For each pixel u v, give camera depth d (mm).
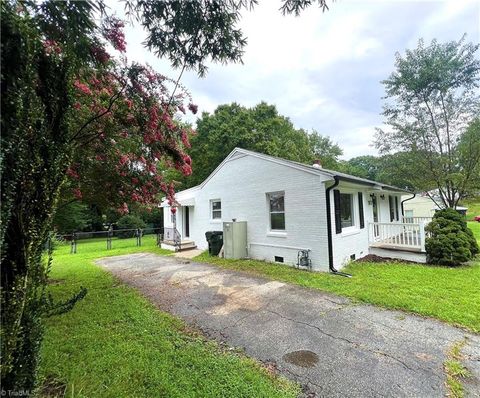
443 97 11312
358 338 3309
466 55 10719
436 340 3221
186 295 5180
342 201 8195
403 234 8844
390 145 12289
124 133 4438
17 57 1557
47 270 1837
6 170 1464
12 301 1546
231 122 19062
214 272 7145
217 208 11070
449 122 11273
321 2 2779
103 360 2791
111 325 3760
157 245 13969
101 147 4625
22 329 1665
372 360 2812
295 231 7645
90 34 2553
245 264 7953
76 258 10438
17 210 1590
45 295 1907
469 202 11742
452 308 4137
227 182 10250
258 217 8867
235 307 4484
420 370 2619
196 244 12273
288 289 5422
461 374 2547
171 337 3389
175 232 12000
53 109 1827
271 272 6867
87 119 3975
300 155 22094
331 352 2992
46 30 2109
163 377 2506
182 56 3160
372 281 5805
